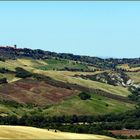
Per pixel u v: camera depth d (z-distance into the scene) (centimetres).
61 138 19800
